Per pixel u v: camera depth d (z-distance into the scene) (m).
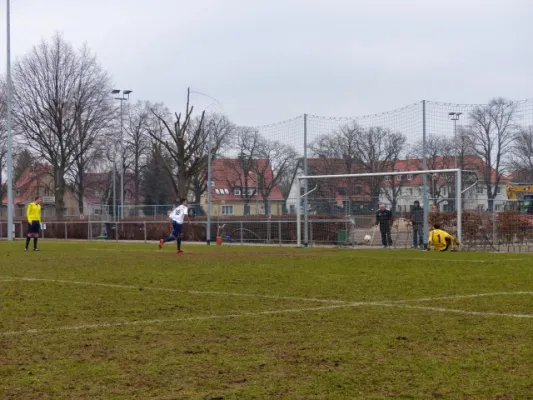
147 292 12.64
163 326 9.02
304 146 31.61
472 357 7.09
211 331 8.63
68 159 61.31
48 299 11.76
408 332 8.45
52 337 8.32
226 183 39.75
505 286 13.09
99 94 60.72
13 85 58.50
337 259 20.78
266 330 8.67
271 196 34.34
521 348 7.48
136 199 77.56
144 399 5.75
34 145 60.06
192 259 21.39
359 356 7.19
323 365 6.83
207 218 34.06
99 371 6.66
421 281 14.09
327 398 5.73
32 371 6.68
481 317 9.48
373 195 29.36
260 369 6.69
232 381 6.27
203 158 46.00
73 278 15.45
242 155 37.84
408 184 28.50
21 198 83.12
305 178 29.97
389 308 10.37
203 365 6.86
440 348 7.54
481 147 33.75
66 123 59.97
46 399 5.78
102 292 12.70
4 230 50.78
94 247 31.39
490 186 33.66
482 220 26.25
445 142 32.16
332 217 30.31
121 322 9.36
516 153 33.59
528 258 20.95
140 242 38.19
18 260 21.72
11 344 7.93
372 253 23.98
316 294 12.10
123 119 62.94
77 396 5.85
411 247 27.72
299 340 8.02
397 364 6.84
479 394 5.81
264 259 21.06
